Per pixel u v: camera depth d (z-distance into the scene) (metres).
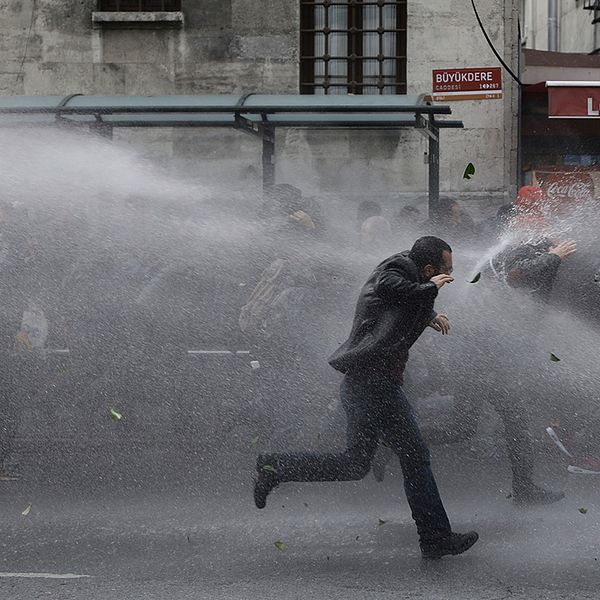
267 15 45.44
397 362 19.02
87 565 18.23
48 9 45.56
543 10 74.00
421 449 18.75
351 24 45.91
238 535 20.06
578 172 43.47
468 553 18.97
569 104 43.47
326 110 30.06
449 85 42.72
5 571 17.89
